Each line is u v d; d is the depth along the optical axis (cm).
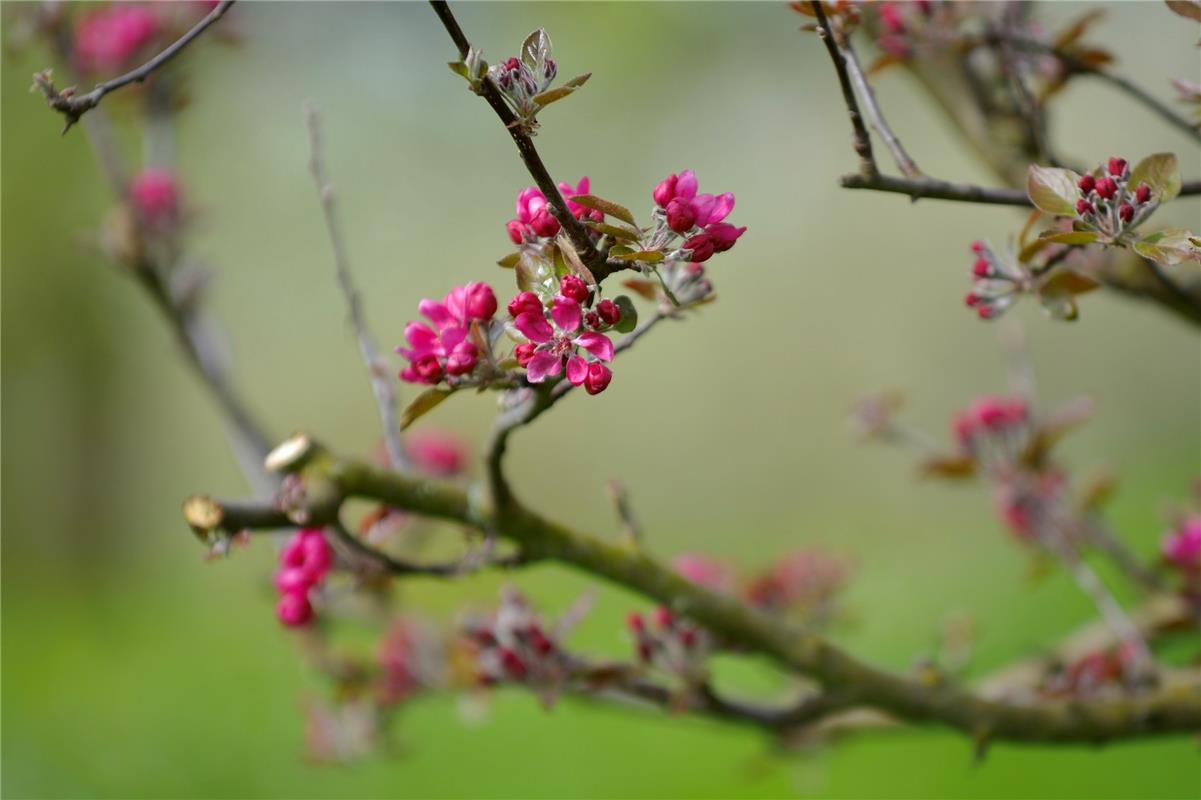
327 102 1417
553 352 177
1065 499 364
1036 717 278
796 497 1561
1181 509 379
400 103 1438
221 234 1494
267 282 1588
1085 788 617
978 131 349
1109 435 1309
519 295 177
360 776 769
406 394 380
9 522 1595
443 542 380
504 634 286
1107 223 185
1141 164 186
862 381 1534
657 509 1642
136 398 1648
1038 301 218
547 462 1689
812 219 1516
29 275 1531
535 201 185
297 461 240
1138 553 775
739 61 1339
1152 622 346
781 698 368
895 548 1186
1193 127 267
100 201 1525
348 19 1296
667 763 725
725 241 177
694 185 178
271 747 851
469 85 171
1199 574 342
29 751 898
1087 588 333
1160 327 1298
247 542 238
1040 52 289
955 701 277
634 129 1366
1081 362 1343
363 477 242
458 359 184
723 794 677
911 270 1488
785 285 1563
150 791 829
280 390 1700
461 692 334
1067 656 359
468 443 391
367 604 362
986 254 221
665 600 264
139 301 1608
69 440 1614
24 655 1223
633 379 1686
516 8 1330
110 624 1288
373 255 1590
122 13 425
